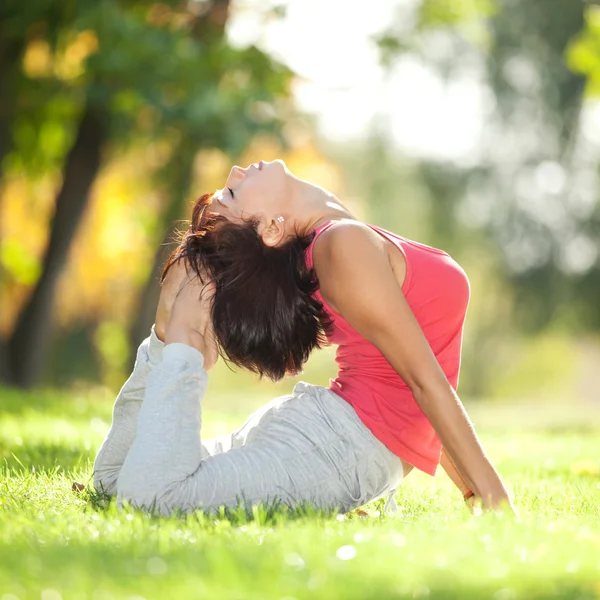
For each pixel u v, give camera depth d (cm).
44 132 3553
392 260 770
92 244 4606
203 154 3344
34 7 2836
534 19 5241
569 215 5438
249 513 740
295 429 768
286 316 773
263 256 772
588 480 1211
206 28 3222
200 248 779
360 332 757
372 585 480
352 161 5859
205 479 740
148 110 3123
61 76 3122
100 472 830
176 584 480
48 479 947
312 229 787
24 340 3547
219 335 777
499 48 5244
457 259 5725
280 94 3155
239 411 3016
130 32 2761
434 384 739
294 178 799
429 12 3631
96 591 464
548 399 7612
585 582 498
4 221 4144
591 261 5472
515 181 5456
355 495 774
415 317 759
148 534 615
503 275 5675
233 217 785
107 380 6019
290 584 477
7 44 3072
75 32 2859
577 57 3108
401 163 5816
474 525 639
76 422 1844
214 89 2903
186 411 748
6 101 3161
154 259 4178
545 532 623
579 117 5309
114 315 5391
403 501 923
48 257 3519
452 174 5638
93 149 3444
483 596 469
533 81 5300
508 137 5406
